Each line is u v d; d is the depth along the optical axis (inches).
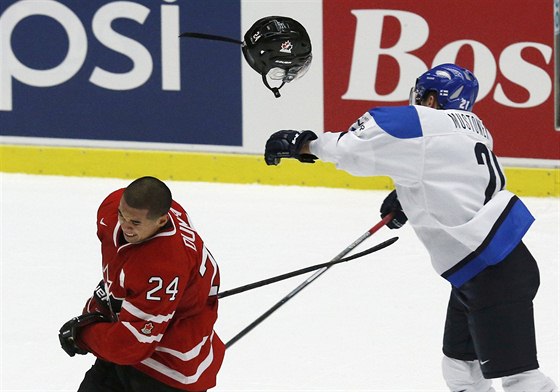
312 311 763.4
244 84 1000.2
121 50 994.7
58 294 766.5
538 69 1014.4
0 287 770.2
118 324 447.8
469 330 580.7
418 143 526.9
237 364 684.7
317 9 990.4
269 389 652.7
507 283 540.4
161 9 989.8
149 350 451.2
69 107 1003.3
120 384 490.0
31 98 1001.5
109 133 1007.0
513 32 1007.6
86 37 993.5
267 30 532.4
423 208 540.7
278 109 1003.9
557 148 1026.7
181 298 462.0
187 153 1010.7
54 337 705.0
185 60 997.2
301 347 711.1
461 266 543.2
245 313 753.6
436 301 788.0
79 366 668.7
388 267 839.1
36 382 645.9
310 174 1018.7
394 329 743.7
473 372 609.0
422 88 572.7
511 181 1026.1
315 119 1005.2
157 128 1007.6
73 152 1008.2
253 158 1012.5
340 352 706.8
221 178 1015.0
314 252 864.3
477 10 1002.1
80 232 876.6
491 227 536.4
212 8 989.2
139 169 1011.9
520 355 539.8
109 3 988.6
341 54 998.4
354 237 898.1
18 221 890.7
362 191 1021.2
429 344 724.0
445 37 1003.3
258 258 847.1
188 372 471.5
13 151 1007.6
